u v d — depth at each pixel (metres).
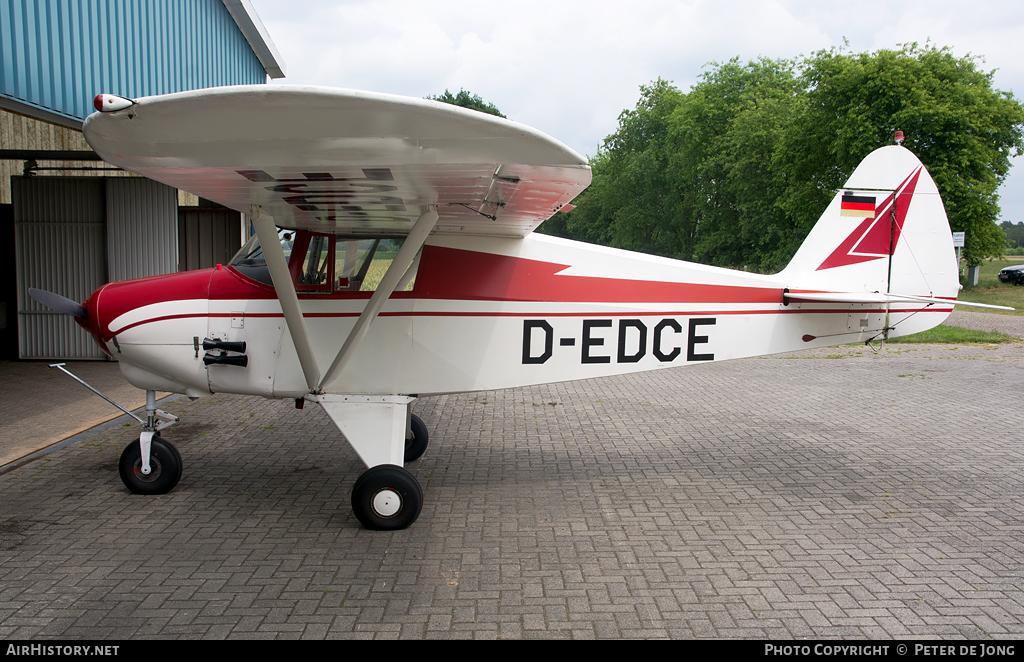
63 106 5.99
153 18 7.86
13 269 9.58
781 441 5.76
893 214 4.82
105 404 6.85
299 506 4.06
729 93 35.91
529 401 7.60
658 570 3.20
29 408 6.59
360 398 4.01
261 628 2.64
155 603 2.83
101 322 4.07
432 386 4.18
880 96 21.34
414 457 5.09
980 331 14.53
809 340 4.69
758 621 2.73
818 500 4.24
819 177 24.28
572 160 2.69
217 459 5.05
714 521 3.86
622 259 4.42
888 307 4.77
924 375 9.44
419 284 4.14
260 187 3.10
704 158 35.59
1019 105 21.56
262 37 11.36
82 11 6.32
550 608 2.83
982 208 20.30
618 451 5.43
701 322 4.50
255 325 4.07
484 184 3.08
